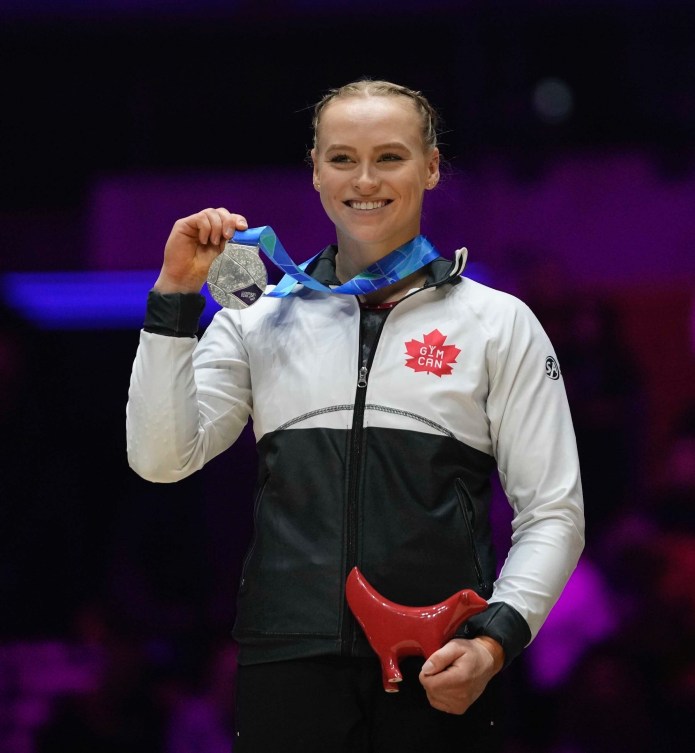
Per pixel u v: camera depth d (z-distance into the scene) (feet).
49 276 58.13
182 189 58.80
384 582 24.44
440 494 25.09
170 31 59.00
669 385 55.36
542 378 26.16
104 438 55.67
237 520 54.49
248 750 24.76
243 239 25.99
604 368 55.36
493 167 57.98
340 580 24.54
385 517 24.79
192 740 49.34
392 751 24.48
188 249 25.59
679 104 57.93
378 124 26.32
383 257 27.04
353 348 26.08
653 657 48.78
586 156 57.93
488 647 23.65
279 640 24.66
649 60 58.18
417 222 27.53
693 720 47.60
